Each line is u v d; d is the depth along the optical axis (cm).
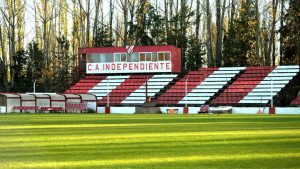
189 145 1576
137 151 1407
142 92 6538
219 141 1714
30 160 1221
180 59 6825
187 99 6256
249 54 7269
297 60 6894
